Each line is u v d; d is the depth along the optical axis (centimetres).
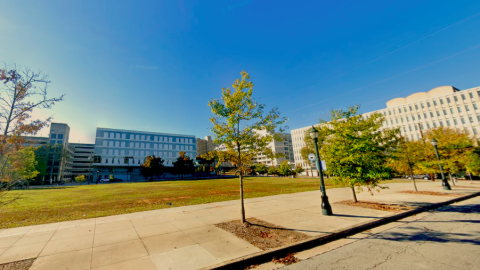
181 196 1764
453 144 1895
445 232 647
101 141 8275
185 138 10075
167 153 9469
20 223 863
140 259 483
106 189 2989
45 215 1034
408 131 7225
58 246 574
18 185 584
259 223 780
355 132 1134
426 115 6906
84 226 789
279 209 1036
